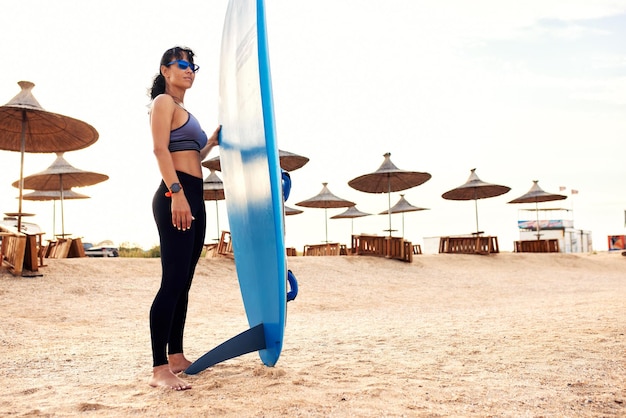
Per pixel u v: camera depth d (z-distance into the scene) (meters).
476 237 19.88
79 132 10.55
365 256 15.73
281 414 1.83
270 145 2.21
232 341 2.55
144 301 7.98
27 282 8.22
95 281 8.91
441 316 5.85
